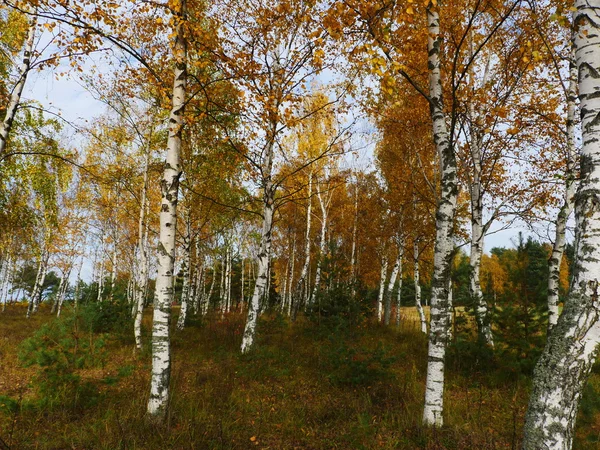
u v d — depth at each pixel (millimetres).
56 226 12461
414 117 9977
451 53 8109
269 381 6902
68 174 12156
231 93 7918
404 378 7047
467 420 5156
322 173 16859
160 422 4566
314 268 26000
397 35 6953
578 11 2785
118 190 13133
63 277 24453
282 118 7746
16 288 36281
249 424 4938
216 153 12070
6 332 12336
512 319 7258
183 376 6980
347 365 6844
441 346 4777
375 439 4539
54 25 5375
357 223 19641
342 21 4605
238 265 32406
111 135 11617
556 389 2418
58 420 4684
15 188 11273
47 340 5980
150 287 30719
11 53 8742
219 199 13750
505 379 6949
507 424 5125
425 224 15039
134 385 6016
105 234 19344
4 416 4797
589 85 2650
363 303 12031
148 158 11125
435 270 4992
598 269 2439
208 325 13891
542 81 9078
